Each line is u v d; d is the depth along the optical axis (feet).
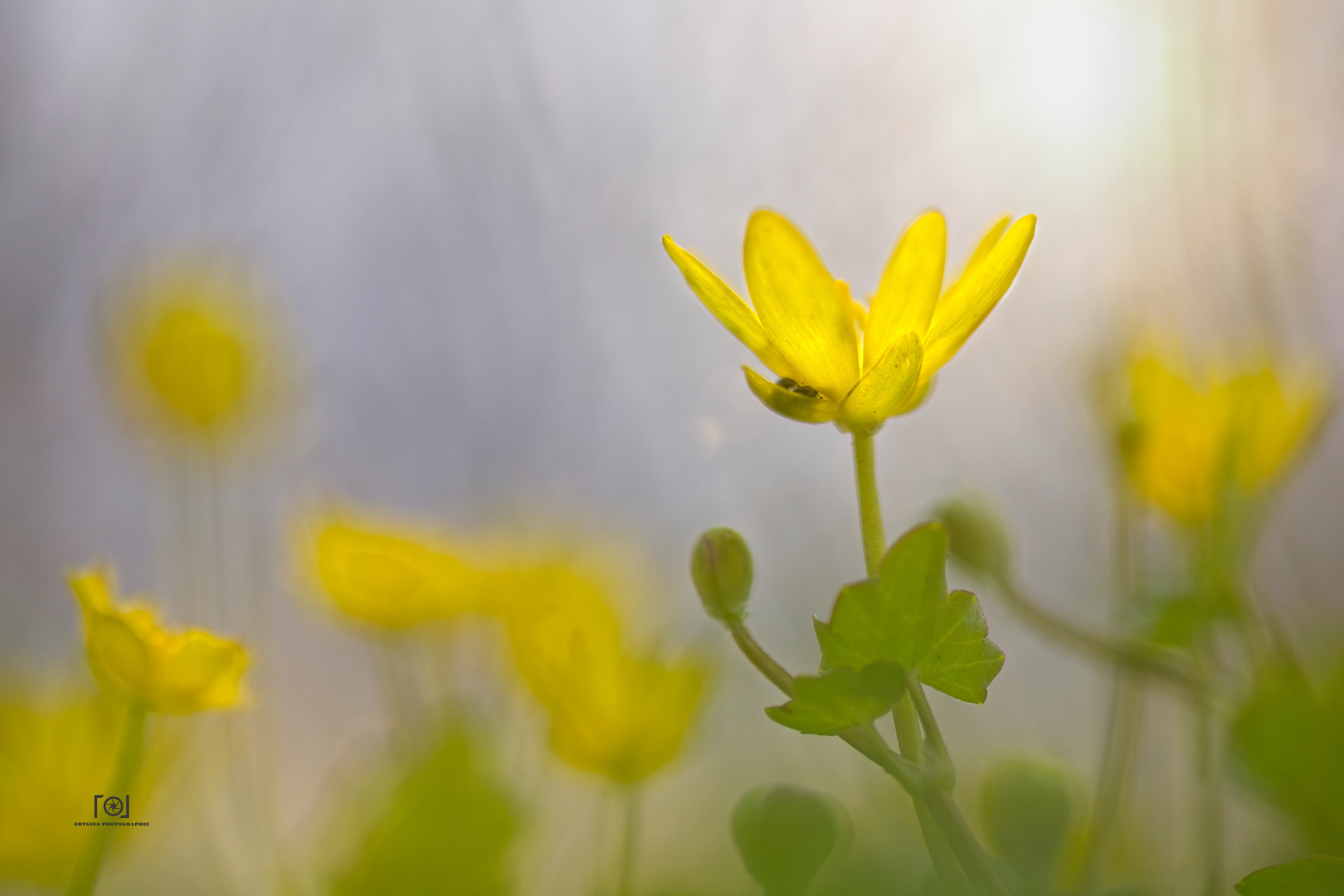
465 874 1.04
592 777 1.17
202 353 1.97
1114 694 1.21
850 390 1.04
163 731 1.12
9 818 1.10
